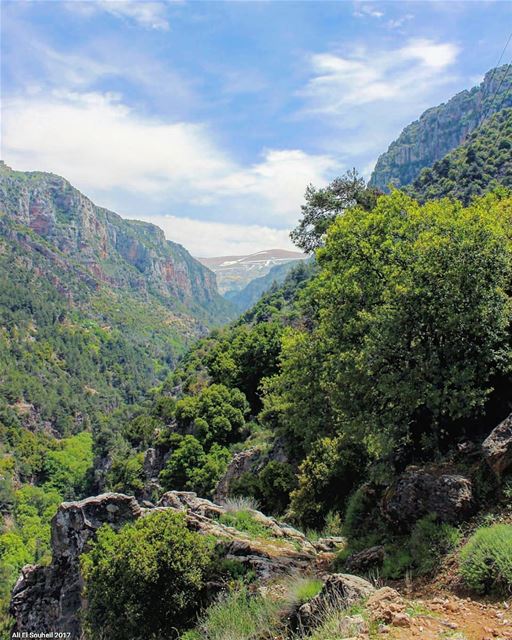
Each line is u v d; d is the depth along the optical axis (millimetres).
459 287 11680
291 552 13875
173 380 121688
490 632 5801
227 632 9039
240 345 57906
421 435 13086
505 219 14570
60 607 16484
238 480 27938
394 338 12086
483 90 185250
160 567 11664
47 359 178500
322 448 20391
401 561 9430
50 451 120312
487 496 9430
